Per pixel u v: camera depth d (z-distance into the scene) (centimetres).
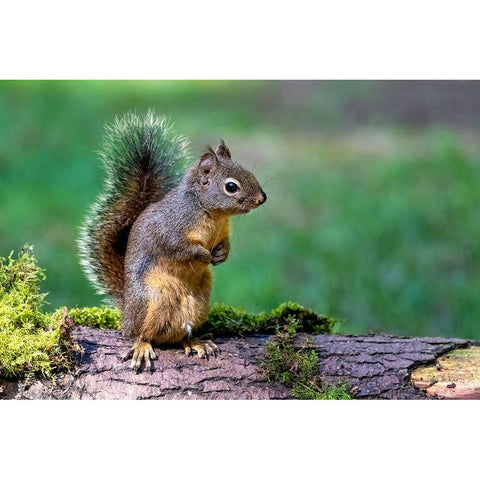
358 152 2111
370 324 1366
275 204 1781
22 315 752
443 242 1630
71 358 740
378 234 1652
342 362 772
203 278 818
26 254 809
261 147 2114
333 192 1847
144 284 789
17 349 720
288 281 1485
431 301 1428
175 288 794
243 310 878
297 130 2286
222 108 2405
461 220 1709
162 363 758
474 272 1512
